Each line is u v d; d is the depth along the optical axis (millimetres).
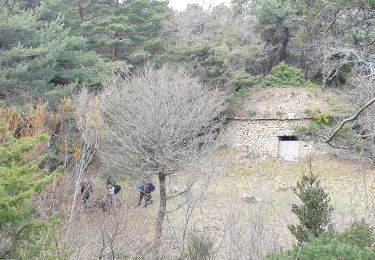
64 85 16875
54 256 4820
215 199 13406
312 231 7258
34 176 4891
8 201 4219
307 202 7457
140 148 12883
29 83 16219
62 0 22172
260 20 28625
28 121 10484
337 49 11547
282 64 26734
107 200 9555
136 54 23109
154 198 15195
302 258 5117
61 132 11227
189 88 15070
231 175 20266
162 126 12938
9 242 4465
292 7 26938
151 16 25641
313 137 22219
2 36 16609
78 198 8938
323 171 20766
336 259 4871
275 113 23344
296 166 21859
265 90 25359
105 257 7582
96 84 18297
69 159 10492
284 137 23344
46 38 17406
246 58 26297
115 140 13203
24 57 16406
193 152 13438
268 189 16734
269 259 5559
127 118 13062
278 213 10820
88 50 23531
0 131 8688
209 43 24797
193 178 12039
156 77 15102
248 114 23609
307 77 27422
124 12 25078
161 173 12508
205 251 8695
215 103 18781
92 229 8086
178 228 10945
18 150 4793
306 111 22891
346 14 10461
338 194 16938
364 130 16703
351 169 20609
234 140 23688
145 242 9227
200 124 14188
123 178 14430
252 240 7754
